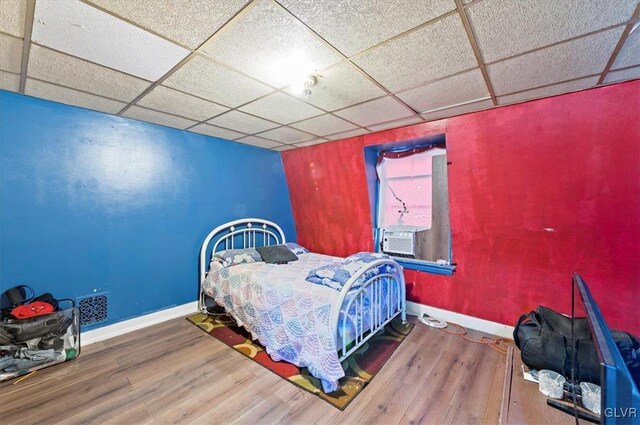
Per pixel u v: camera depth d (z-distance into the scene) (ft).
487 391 6.60
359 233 13.01
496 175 8.82
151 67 5.91
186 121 9.68
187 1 4.00
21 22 4.42
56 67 5.92
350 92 7.11
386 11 4.20
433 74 6.15
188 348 8.55
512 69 5.91
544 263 8.58
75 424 5.63
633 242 7.14
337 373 6.40
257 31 4.70
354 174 12.18
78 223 8.63
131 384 6.86
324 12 4.22
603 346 2.78
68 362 7.73
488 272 9.65
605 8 4.06
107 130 9.07
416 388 6.71
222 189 12.31
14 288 7.50
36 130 7.82
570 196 7.80
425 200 11.29
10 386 6.69
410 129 10.12
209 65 5.82
